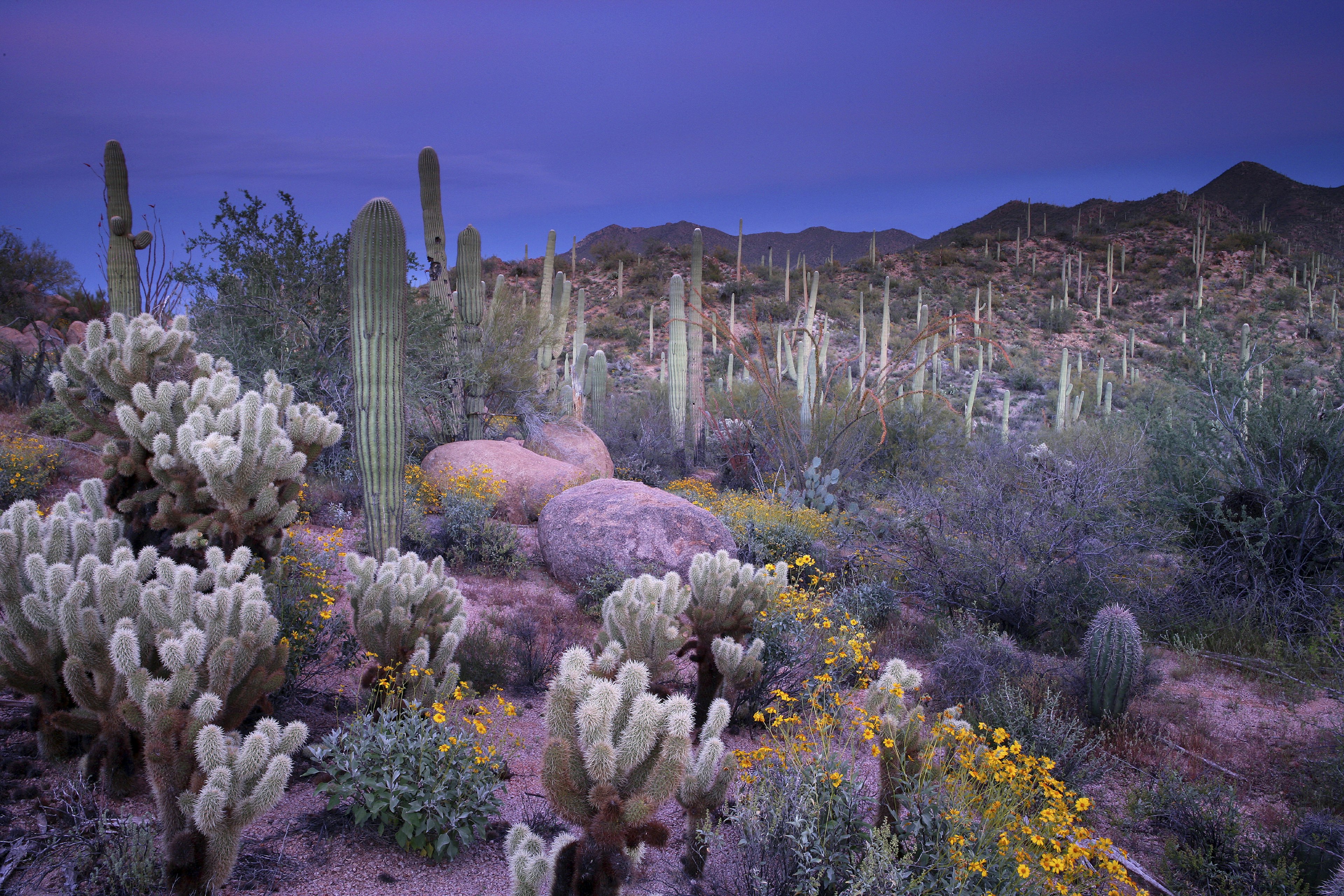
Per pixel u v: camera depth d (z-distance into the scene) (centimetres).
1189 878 393
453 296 1579
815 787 338
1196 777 506
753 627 566
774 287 5350
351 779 359
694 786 332
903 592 873
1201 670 719
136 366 500
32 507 403
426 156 1452
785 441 1425
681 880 339
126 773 349
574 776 280
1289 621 765
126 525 477
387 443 752
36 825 320
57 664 367
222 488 454
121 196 1106
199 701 295
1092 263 7612
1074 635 758
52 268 1920
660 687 470
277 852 335
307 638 494
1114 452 1040
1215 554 850
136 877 284
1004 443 1314
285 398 533
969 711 579
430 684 448
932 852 312
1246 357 966
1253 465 847
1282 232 15362
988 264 7244
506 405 1554
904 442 1630
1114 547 786
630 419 2127
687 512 904
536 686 589
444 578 514
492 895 326
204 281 1181
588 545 873
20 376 1327
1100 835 432
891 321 4888
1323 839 385
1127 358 4641
